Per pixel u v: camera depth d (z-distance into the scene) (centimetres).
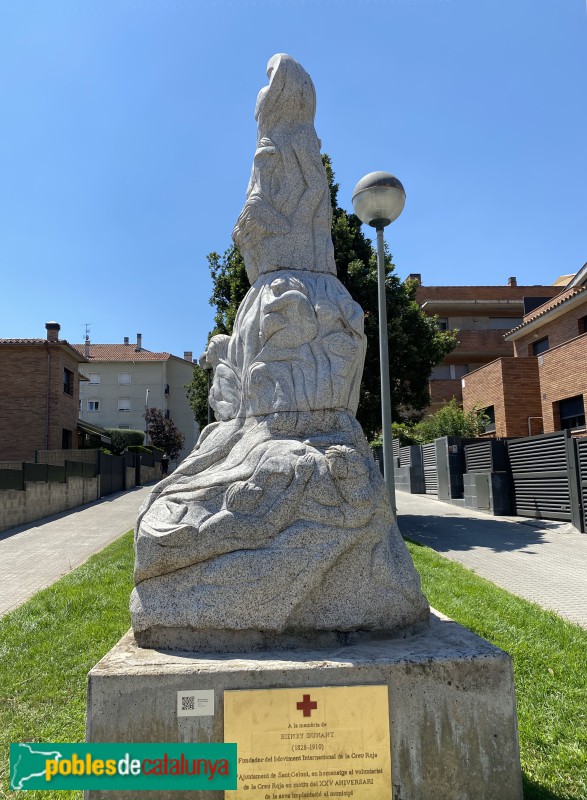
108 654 320
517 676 477
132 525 1625
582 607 714
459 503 1838
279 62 459
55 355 2711
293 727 289
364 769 288
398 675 296
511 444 1581
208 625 324
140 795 287
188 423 5059
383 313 792
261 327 407
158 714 289
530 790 322
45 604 744
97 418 4875
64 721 418
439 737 293
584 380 1941
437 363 1531
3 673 510
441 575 838
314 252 441
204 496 358
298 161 449
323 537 335
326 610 333
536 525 1345
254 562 329
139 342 5228
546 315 2270
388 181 763
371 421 1432
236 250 1484
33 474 1736
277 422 385
